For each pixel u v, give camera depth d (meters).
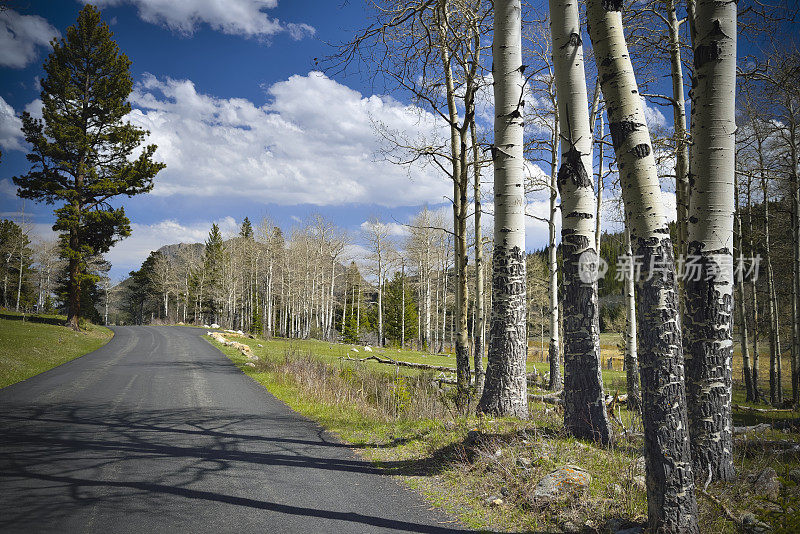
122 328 44.78
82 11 31.45
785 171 14.48
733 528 3.44
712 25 4.20
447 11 9.25
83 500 4.47
